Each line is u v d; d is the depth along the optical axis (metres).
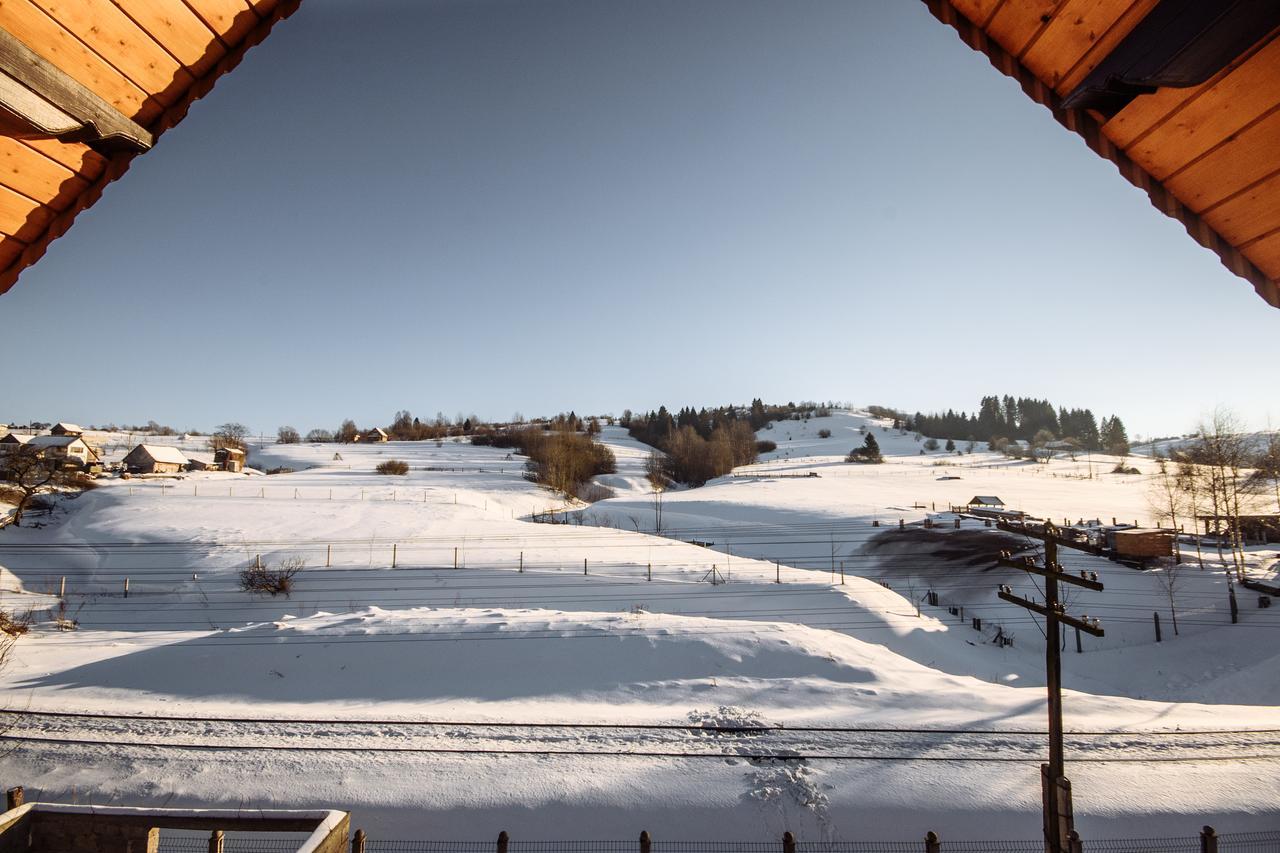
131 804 11.01
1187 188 3.30
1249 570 33.94
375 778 11.73
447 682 17.11
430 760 12.32
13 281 3.67
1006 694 16.72
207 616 27.45
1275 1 2.32
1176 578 33.09
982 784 11.76
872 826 10.86
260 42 3.50
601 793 11.40
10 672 17.98
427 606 27.53
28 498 46.75
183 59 3.30
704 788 11.59
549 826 10.79
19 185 3.31
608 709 15.25
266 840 10.34
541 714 14.79
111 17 2.98
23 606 27.83
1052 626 9.53
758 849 10.52
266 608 28.02
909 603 29.97
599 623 20.23
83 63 3.06
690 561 32.56
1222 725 14.41
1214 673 23.70
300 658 18.05
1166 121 3.03
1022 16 3.09
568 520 54.25
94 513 45.94
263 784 11.50
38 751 12.54
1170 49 2.60
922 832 10.77
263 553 34.38
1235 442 43.03
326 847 4.11
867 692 16.27
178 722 14.02
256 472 81.19
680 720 14.28
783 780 11.79
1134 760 12.59
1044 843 9.71
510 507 60.31
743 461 111.69
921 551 40.31
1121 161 3.34
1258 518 43.50
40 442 72.69
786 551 42.72
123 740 13.02
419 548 35.41
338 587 29.61
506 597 28.17
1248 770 12.27
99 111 3.11
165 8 3.05
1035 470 102.06
